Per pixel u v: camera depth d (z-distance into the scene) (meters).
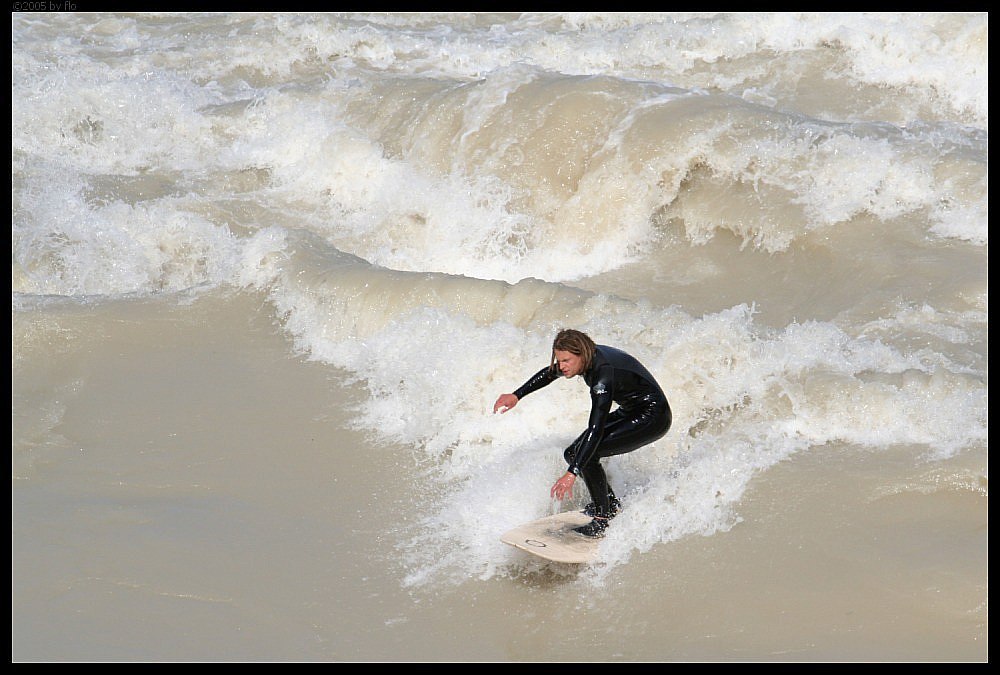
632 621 18.33
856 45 50.19
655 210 37.72
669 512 20.94
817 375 24.70
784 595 18.50
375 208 41.12
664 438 23.88
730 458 22.55
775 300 32.22
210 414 26.61
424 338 28.02
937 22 49.62
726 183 36.72
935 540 19.56
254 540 21.19
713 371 25.33
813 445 23.23
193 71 52.25
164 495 22.98
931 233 33.22
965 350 26.42
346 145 42.62
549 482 22.75
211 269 35.25
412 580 19.88
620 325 27.08
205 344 30.59
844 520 20.41
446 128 42.59
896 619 17.64
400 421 26.02
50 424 26.19
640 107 40.06
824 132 36.75
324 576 20.02
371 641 18.22
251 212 40.72
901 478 21.45
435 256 38.56
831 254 33.09
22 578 19.88
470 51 54.56
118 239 36.12
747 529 20.47
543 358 26.06
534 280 29.91
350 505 22.52
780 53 51.34
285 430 25.78
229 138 45.69
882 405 23.45
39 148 43.62
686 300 33.12
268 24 56.88
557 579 19.70
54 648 17.94
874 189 34.72
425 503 22.52
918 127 38.78
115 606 19.12
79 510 22.27
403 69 53.03
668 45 52.97
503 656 17.70
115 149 44.41
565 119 40.44
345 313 30.50
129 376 28.64
